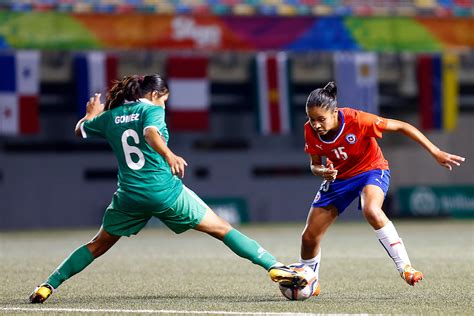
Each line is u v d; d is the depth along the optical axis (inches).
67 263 931.3
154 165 888.9
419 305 878.4
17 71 3171.8
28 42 3147.1
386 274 1270.9
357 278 1212.5
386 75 3681.1
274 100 3344.0
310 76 3631.9
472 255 1643.7
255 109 3344.0
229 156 3663.9
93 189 3535.9
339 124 927.7
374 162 955.3
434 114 3506.4
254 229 2893.7
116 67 3280.0
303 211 3705.7
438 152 922.7
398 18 3383.4
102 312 826.8
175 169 839.1
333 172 908.6
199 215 912.3
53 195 3501.5
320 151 945.5
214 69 3565.5
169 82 3294.8
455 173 3860.7
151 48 3211.1
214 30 3255.4
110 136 902.4
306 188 3710.6
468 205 3705.7
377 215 928.9
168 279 1222.9
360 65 3410.4
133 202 893.2
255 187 3678.6
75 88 3321.9
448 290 1040.2
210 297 983.0
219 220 921.5
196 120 3312.0
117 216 912.3
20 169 3476.9
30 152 3494.1
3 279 1235.2
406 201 3649.1
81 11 3171.8
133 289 1086.4
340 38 3344.0
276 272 908.0
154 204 891.4
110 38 3189.0
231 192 3659.0
